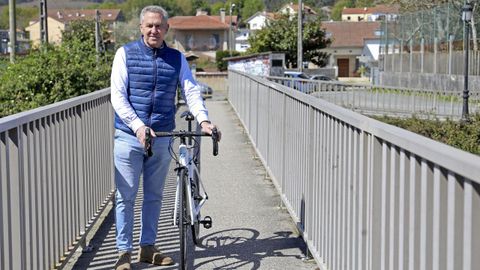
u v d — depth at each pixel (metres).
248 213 7.79
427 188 2.81
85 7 123.88
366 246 3.86
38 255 4.66
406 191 3.11
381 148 3.60
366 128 3.79
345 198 4.42
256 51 64.62
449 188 2.57
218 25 92.19
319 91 25.56
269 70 48.94
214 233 6.91
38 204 4.68
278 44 63.72
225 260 5.99
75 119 6.00
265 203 8.32
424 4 49.59
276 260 5.97
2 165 3.89
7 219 3.97
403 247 3.13
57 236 5.26
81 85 13.15
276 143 8.60
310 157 5.82
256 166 11.20
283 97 7.80
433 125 21.83
